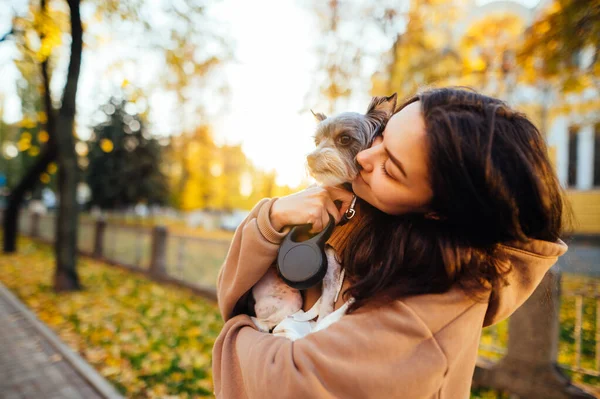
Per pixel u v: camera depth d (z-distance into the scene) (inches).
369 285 29.8
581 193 567.8
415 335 27.7
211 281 291.0
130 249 408.5
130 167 840.9
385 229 32.7
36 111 497.0
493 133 27.4
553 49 210.8
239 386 35.7
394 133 30.1
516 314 133.8
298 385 27.2
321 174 39.9
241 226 40.3
